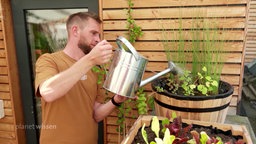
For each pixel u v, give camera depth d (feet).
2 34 6.46
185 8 5.09
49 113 4.02
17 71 7.04
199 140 2.64
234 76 5.13
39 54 6.99
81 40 3.89
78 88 4.08
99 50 3.00
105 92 5.65
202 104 3.36
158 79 4.13
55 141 4.05
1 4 6.26
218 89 3.89
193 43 4.36
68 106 3.96
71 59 4.04
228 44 4.96
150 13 5.35
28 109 7.33
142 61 3.07
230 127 3.18
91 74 4.43
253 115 9.88
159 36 5.41
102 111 4.58
